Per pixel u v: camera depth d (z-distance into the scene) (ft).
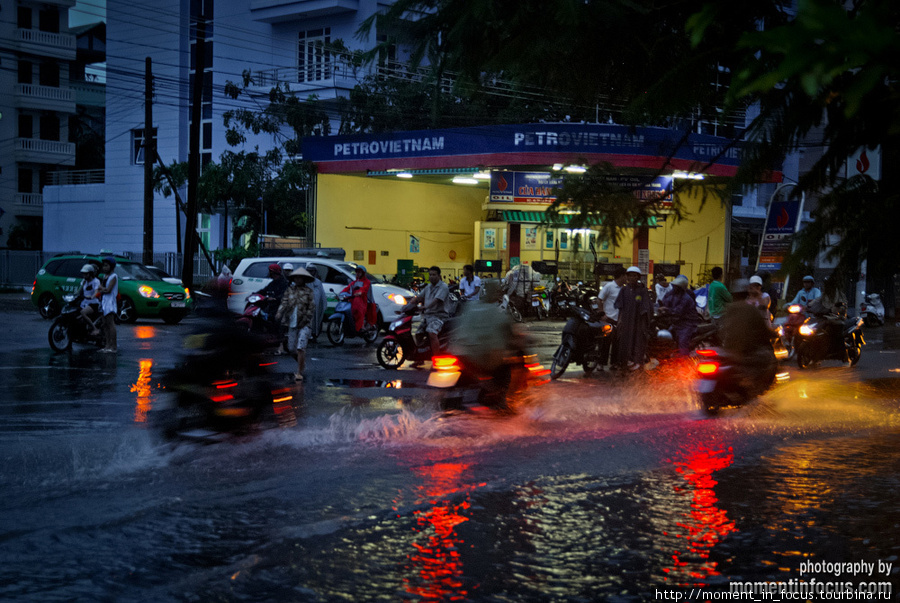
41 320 78.18
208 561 15.90
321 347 58.54
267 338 28.32
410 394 37.68
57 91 163.94
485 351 32.89
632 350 46.85
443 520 18.86
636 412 34.86
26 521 18.22
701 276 111.24
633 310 46.75
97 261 77.66
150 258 100.73
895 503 20.45
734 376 33.35
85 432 27.94
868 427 31.78
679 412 34.99
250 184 122.93
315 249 84.64
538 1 8.11
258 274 73.72
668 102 7.40
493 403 33.55
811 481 22.91
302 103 118.93
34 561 15.78
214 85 140.36
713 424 32.12
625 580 15.23
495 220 113.60
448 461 24.81
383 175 109.70
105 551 16.39
